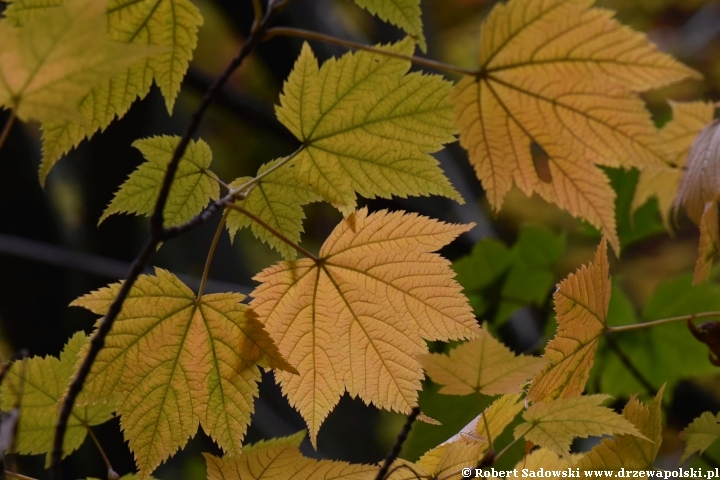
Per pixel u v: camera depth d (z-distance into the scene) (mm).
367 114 939
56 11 863
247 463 937
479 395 897
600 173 949
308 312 953
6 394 959
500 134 944
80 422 967
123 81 933
